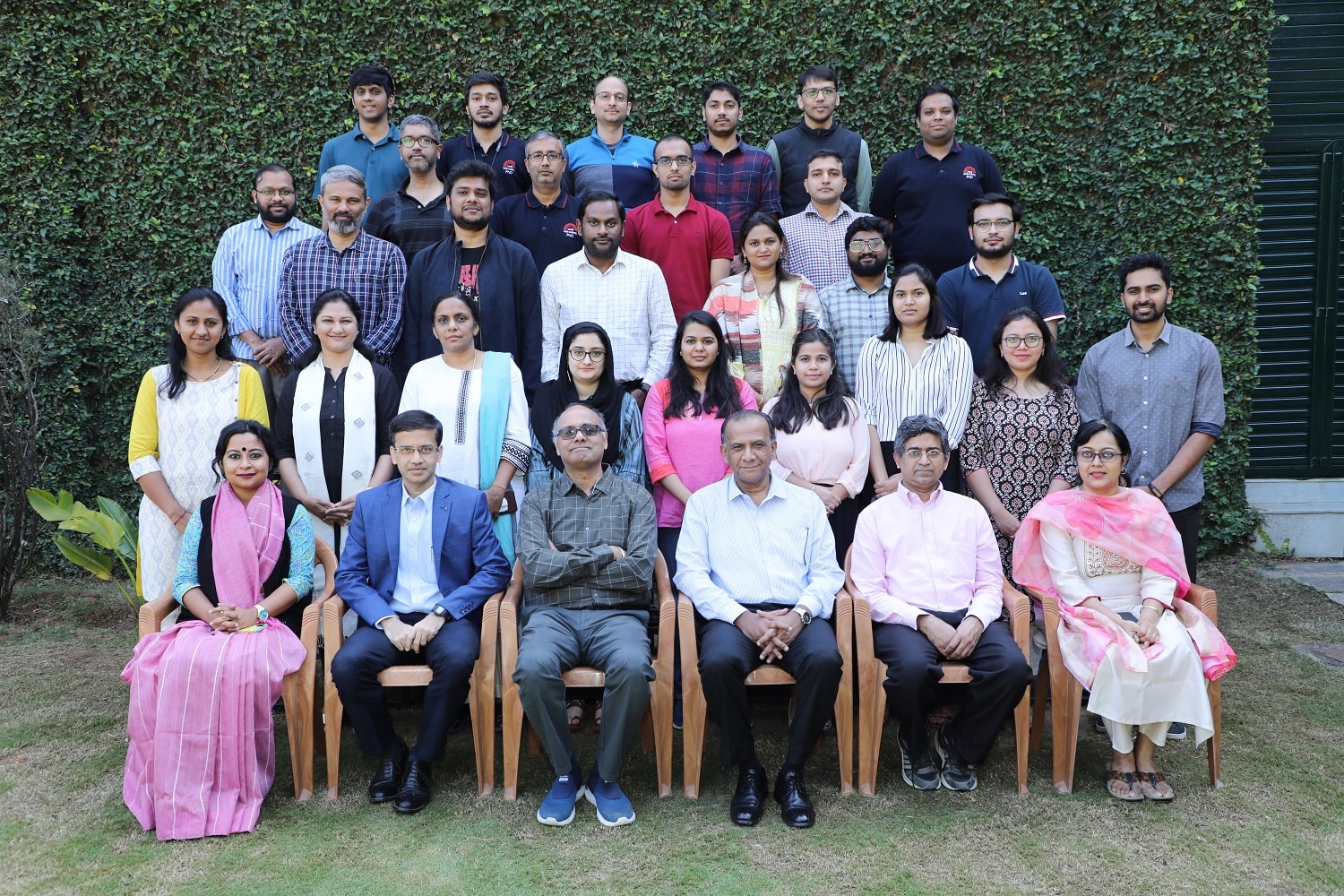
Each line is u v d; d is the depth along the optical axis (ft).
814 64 18.71
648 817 10.55
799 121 18.81
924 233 16.53
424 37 18.72
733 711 10.74
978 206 14.38
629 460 12.83
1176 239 18.72
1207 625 11.16
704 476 12.94
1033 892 9.02
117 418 19.31
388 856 9.71
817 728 10.66
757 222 14.16
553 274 14.61
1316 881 9.18
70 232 18.69
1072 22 18.37
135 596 17.76
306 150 18.79
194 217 18.86
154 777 10.23
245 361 15.34
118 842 9.95
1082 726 12.87
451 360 13.03
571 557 11.14
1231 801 10.74
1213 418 13.25
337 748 11.05
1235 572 18.95
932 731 11.94
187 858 9.64
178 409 12.59
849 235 14.35
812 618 11.22
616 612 11.37
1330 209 20.74
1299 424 20.83
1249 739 12.21
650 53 18.78
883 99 18.79
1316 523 19.99
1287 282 20.90
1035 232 18.94
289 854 9.75
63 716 13.09
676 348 13.21
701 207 15.72
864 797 11.00
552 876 9.34
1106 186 18.76
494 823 10.41
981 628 11.08
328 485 12.88
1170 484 13.10
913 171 16.61
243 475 11.39
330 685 10.99
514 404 12.99
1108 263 18.85
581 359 12.41
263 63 18.56
